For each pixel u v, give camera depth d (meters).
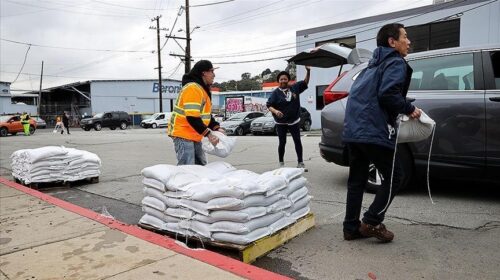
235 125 23.03
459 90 4.70
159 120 42.03
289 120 7.00
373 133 3.34
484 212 4.36
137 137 20.67
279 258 3.37
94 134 26.53
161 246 3.54
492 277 2.87
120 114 38.53
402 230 3.91
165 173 3.85
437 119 4.72
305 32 27.80
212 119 4.84
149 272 3.03
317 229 4.06
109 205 5.49
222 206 3.30
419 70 5.03
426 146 4.80
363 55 5.59
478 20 21.36
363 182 3.67
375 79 3.37
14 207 5.19
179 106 4.49
